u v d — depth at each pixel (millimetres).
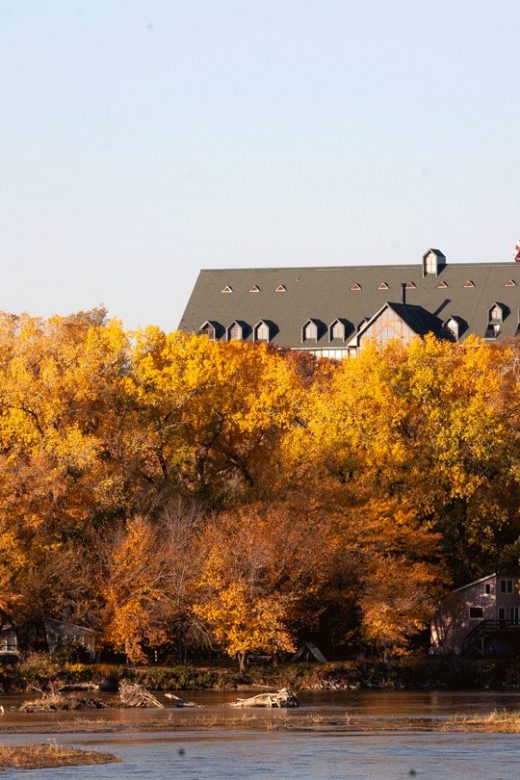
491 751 146625
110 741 155750
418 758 142250
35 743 154375
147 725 169500
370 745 151000
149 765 138250
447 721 172250
